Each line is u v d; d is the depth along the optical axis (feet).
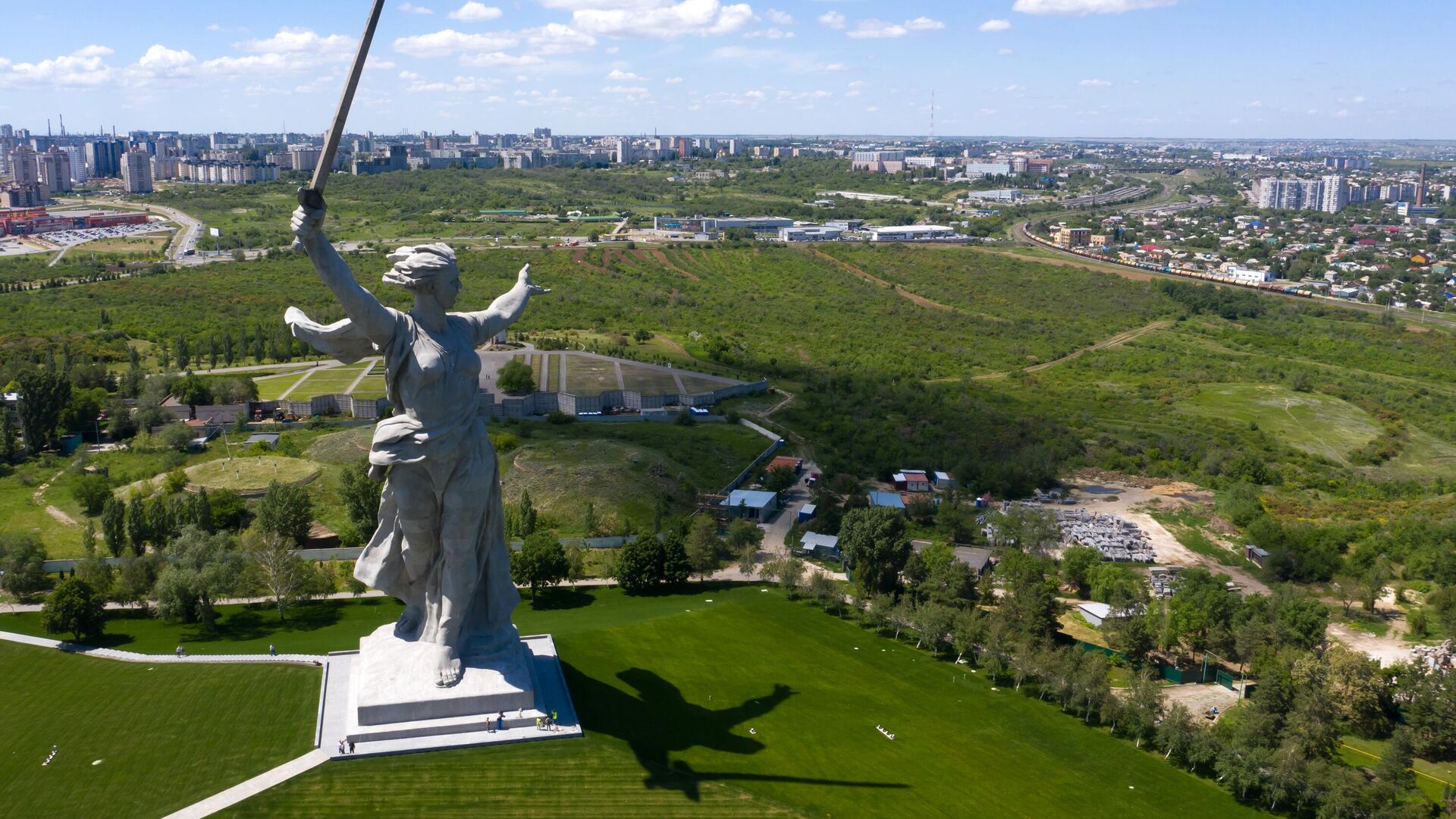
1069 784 288.71
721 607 394.11
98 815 236.63
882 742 299.99
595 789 255.70
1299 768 287.07
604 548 465.88
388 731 259.60
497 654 276.00
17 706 286.87
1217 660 377.30
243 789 245.45
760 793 263.29
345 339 240.73
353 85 205.77
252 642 344.28
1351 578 459.32
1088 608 415.64
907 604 389.19
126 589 373.61
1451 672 357.41
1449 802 287.48
